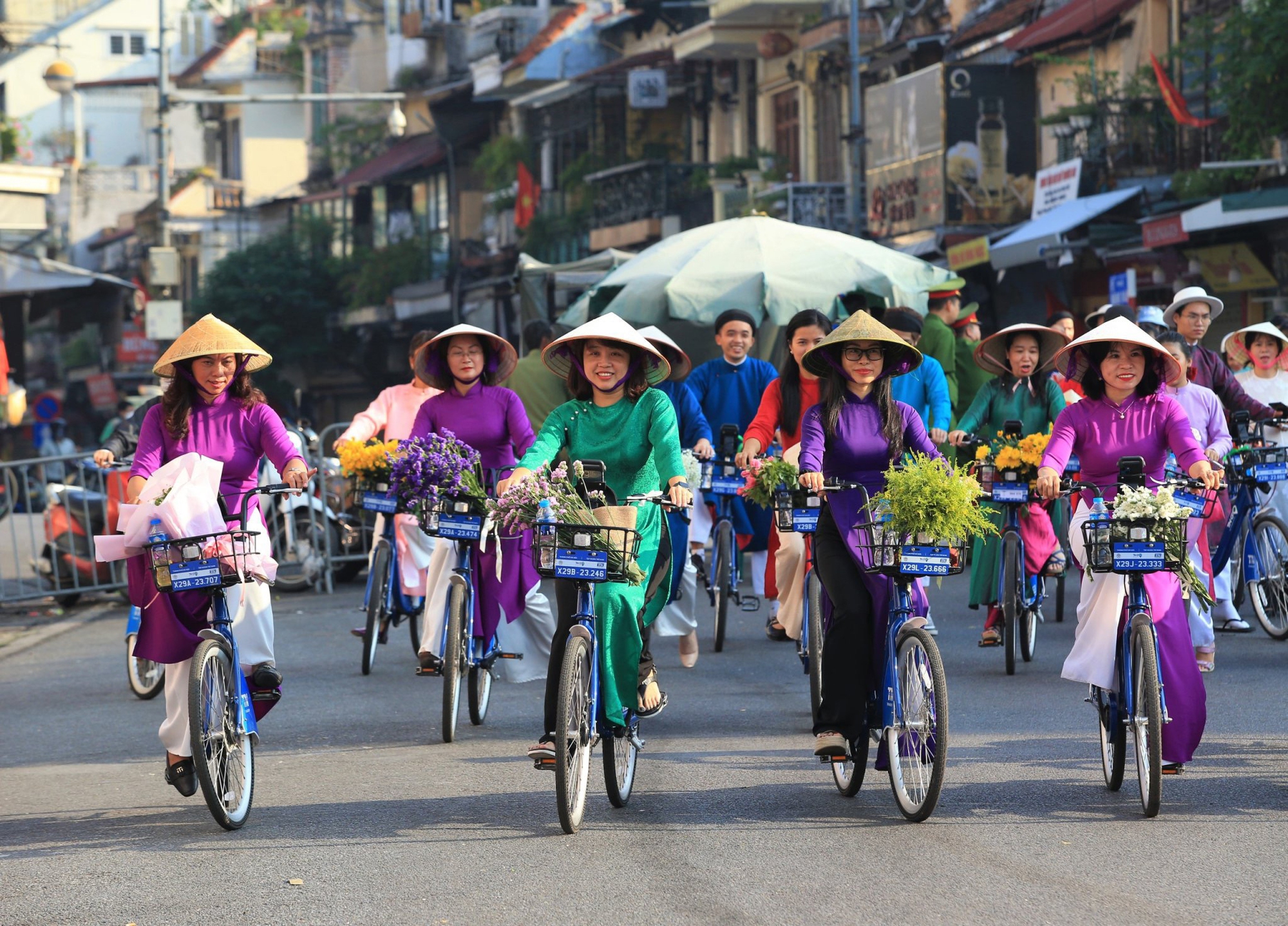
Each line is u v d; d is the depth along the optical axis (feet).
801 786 33.65
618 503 33.53
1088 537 31.04
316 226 248.32
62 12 365.61
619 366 33.09
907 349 32.81
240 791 31.65
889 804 31.94
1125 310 54.54
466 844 29.48
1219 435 45.14
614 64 183.21
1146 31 110.52
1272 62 91.25
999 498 47.21
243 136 319.47
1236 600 54.34
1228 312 98.07
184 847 29.96
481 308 213.87
